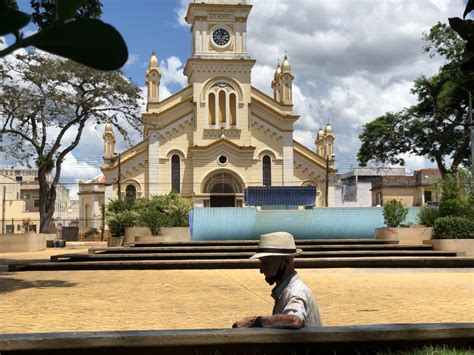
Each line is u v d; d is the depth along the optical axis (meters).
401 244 21.81
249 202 26.62
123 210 32.38
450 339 4.10
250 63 48.50
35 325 7.06
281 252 3.76
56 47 1.28
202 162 46.72
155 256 17.92
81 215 61.09
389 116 34.28
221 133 47.47
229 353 3.81
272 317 3.75
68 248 36.00
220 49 48.72
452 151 33.56
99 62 1.29
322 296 9.86
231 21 49.22
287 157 48.09
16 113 30.80
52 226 60.44
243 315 7.89
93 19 1.29
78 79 31.28
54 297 9.91
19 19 1.25
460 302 9.04
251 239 24.31
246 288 11.31
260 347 3.79
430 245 20.61
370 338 3.94
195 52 48.44
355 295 9.99
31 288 11.38
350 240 21.98
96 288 11.38
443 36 27.41
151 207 31.20
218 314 7.98
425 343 4.07
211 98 48.47
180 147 47.31
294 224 24.25
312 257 18.23
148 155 46.81
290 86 49.16
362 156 35.62
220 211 24.08
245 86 48.38
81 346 3.77
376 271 15.39
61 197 92.12
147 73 47.94
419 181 59.44
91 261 17.45
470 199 22.92
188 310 8.36
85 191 61.16
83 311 8.26
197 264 16.50
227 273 14.97
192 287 11.52
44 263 16.45
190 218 25.67
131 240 28.11
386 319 7.42
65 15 1.28
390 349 3.98
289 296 3.79
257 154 47.84
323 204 48.28
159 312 8.16
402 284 11.92
